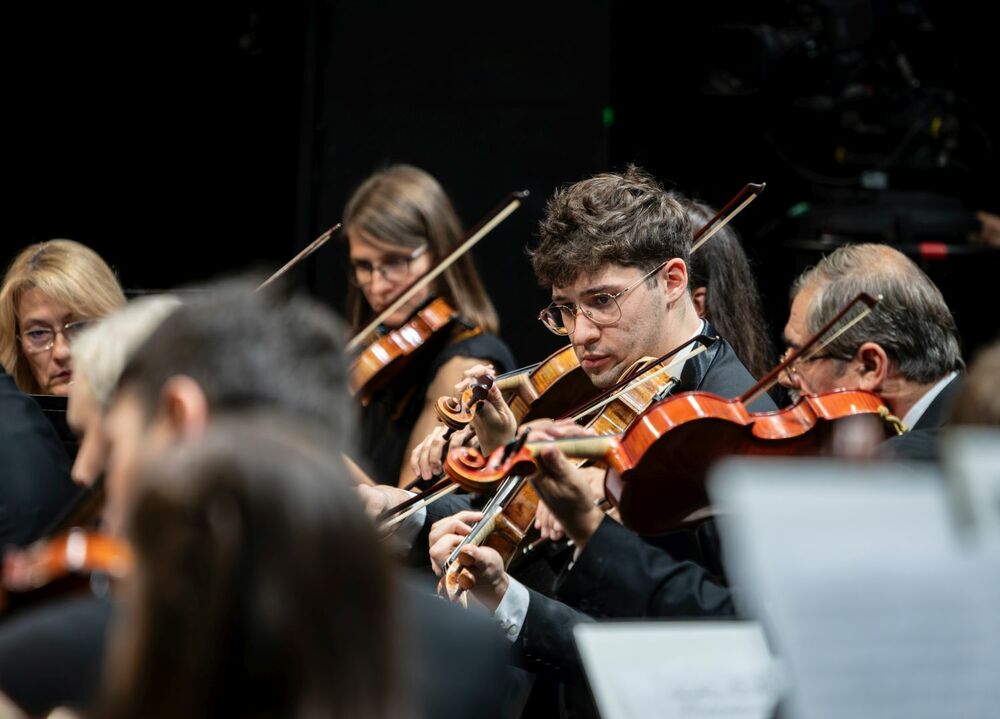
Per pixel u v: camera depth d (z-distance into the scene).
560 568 6.49
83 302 8.94
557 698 6.31
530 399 7.45
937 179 13.99
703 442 5.71
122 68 14.23
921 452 5.44
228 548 2.85
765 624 3.88
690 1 13.58
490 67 12.33
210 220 14.44
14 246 14.41
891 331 6.25
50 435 7.28
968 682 3.27
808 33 13.14
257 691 2.86
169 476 2.92
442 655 3.97
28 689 3.75
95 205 14.44
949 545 3.36
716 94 13.11
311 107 12.45
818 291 6.49
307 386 3.37
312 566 2.86
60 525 5.12
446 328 9.35
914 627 3.29
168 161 14.38
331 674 2.85
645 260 6.45
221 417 3.23
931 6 13.87
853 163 13.66
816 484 3.35
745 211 13.87
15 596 4.51
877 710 3.24
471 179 12.31
